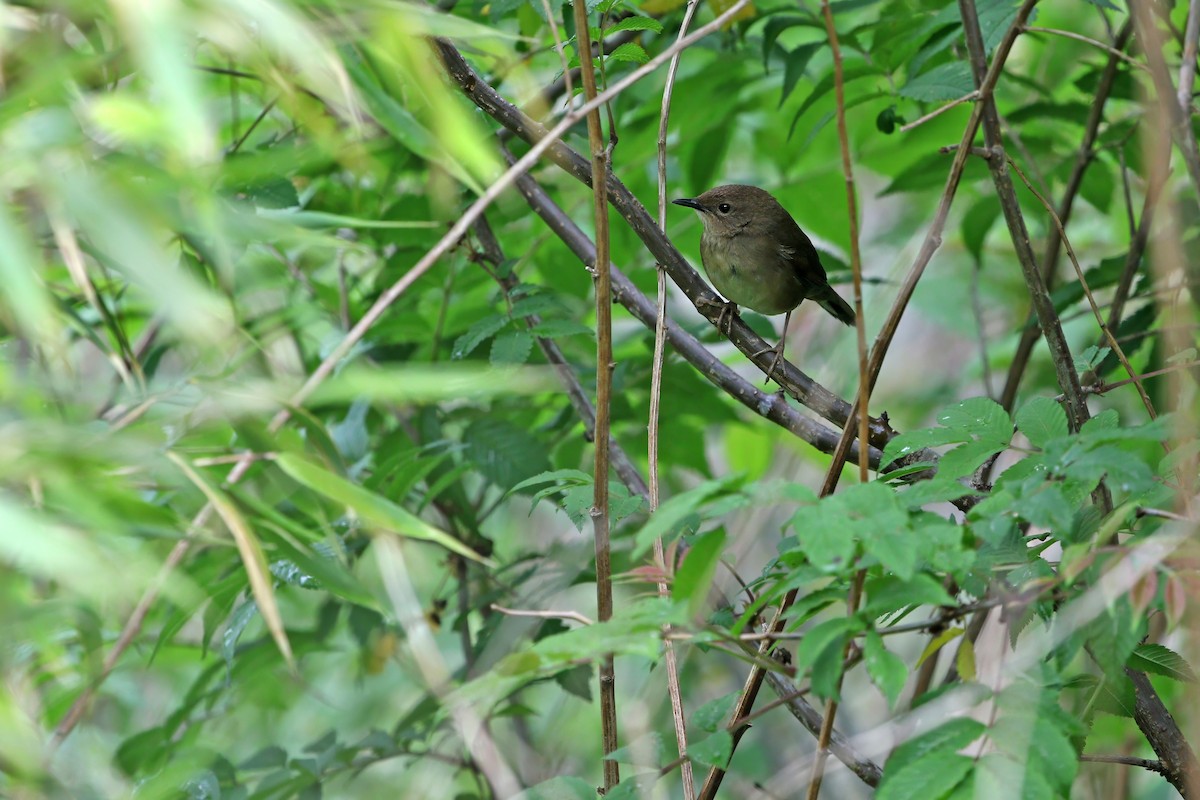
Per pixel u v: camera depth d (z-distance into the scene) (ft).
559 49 17.84
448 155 16.31
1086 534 16.75
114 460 14.01
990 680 14.70
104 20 14.69
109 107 12.88
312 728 38.19
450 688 25.48
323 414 32.01
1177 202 25.05
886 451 16.85
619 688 35.60
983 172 32.35
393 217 28.53
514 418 33.63
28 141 13.10
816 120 37.17
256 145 30.19
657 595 18.30
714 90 34.91
